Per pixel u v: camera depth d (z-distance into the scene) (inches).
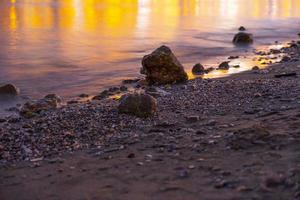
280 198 217.0
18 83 653.9
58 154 346.0
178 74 637.9
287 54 898.1
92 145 363.3
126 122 425.1
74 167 307.4
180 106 479.5
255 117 396.5
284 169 250.7
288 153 277.4
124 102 454.3
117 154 325.7
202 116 427.2
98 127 414.9
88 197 251.4
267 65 763.4
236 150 298.0
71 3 2181.3
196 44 1037.8
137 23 1437.0
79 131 407.5
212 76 685.9
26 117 486.6
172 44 1028.5
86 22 1439.5
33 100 565.9
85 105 530.3
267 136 310.3
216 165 274.5
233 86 569.3
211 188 240.7
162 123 404.8
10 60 819.4
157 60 631.8
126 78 690.2
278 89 521.7
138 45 1008.2
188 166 279.6
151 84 638.5
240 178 246.5
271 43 1082.1
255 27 1403.8
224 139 326.6
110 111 466.0
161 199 235.5
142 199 238.7
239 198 223.1
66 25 1353.3
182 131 374.0
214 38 1146.0
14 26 1305.4
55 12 1739.7
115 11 1829.5
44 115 487.5
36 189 273.4
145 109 441.1
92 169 298.5
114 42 1045.8
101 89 625.6
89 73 723.4
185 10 1932.8
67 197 255.8
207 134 353.1
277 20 1621.6
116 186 262.8
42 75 706.2
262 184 232.4
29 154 351.3
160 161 297.4
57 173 298.5
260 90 526.6
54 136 395.9
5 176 302.4
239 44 1052.5
